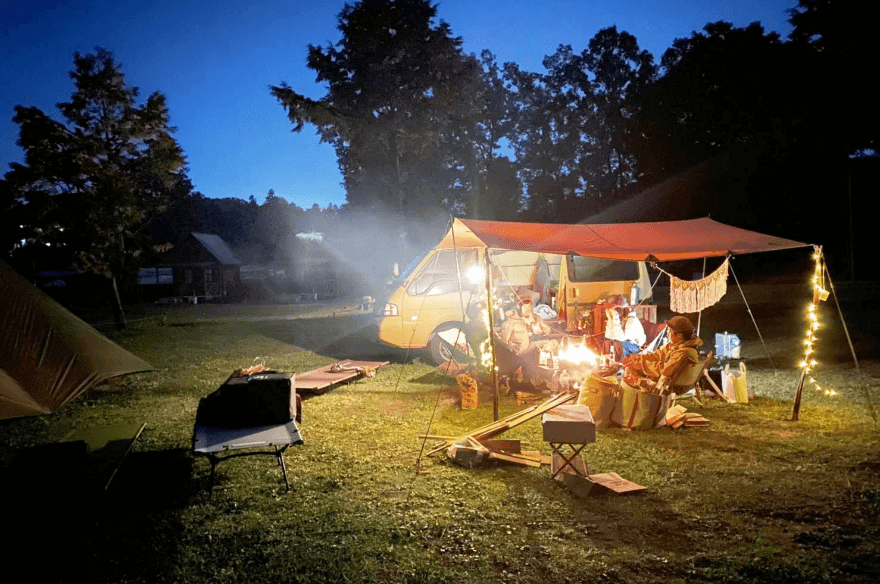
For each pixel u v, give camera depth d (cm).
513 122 5738
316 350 1486
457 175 5062
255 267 4869
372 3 2920
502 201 4478
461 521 466
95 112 1878
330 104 2945
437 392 918
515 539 437
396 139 3123
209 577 394
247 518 477
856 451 594
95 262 1834
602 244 803
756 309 2050
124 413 848
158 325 2127
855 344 1260
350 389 952
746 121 3241
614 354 909
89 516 476
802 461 577
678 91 3375
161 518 480
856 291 2523
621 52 5428
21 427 780
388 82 2919
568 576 388
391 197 3331
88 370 557
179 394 979
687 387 746
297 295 4334
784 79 3114
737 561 395
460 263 1193
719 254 848
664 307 2323
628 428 695
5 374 498
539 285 1270
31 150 1725
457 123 4272
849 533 431
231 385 567
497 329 986
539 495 512
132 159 1966
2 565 411
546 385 886
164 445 677
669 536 438
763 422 711
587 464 584
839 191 3198
